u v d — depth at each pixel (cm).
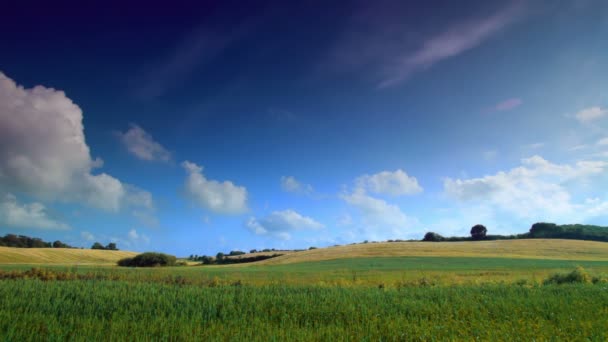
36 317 1088
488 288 1933
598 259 6384
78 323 1053
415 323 1120
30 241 11531
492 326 1059
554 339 923
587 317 1154
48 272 2539
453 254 7456
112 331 941
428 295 1678
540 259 6350
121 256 9525
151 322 1082
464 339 929
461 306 1347
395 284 2525
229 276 3322
